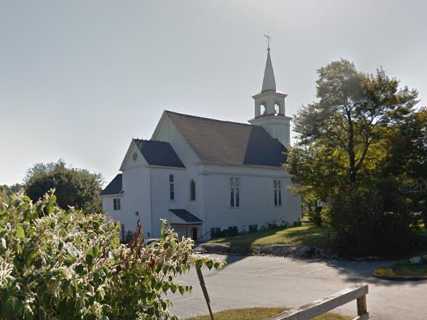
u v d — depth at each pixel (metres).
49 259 3.02
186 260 4.35
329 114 30.66
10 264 2.76
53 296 2.94
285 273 18.70
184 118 42.56
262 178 44.06
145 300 4.08
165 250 4.29
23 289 2.77
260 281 16.86
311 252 23.80
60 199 52.59
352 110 30.17
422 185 25.03
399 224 21.88
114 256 3.97
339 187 28.92
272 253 25.47
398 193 23.16
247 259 24.22
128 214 39.56
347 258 22.19
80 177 56.12
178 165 39.59
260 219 43.28
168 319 4.27
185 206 39.62
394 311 10.84
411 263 18.97
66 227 3.72
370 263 20.58
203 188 38.62
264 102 51.38
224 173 40.53
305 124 31.28
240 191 41.78
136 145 38.94
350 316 9.93
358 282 15.60
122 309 3.95
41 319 2.89
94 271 3.33
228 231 39.28
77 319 3.09
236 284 16.30
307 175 30.47
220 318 10.38
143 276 4.10
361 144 30.75
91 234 4.11
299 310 5.03
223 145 42.56
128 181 39.75
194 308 12.00
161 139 42.31
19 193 3.50
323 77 30.77
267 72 51.47
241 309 11.52
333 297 5.90
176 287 4.30
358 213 22.14
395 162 28.91
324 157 30.58
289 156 31.61
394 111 29.42
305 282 16.22
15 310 2.59
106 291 3.78
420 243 22.94
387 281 15.54
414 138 29.02
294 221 46.56
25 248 3.00
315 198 32.62
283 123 50.62
